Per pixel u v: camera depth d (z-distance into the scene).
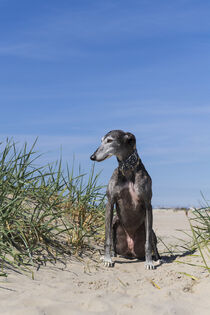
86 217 3.71
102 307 2.46
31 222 3.17
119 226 3.33
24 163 3.45
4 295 2.50
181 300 2.60
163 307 2.49
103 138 3.15
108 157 3.12
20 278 2.72
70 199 3.78
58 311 2.39
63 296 2.56
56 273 2.88
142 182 3.15
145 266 3.10
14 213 3.11
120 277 2.92
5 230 3.03
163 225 5.05
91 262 3.17
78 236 3.37
